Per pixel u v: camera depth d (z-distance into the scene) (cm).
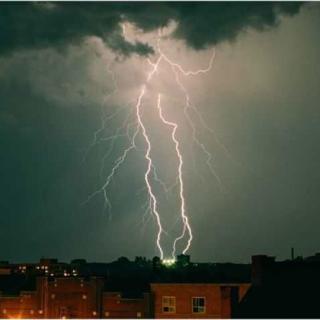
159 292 5372
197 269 6450
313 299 3816
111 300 5438
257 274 4144
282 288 4003
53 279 5569
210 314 5234
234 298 4588
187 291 5297
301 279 4012
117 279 5888
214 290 5244
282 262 4150
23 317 5562
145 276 6028
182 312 5288
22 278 6353
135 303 5391
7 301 5616
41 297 5556
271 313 3875
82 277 5572
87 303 5472
